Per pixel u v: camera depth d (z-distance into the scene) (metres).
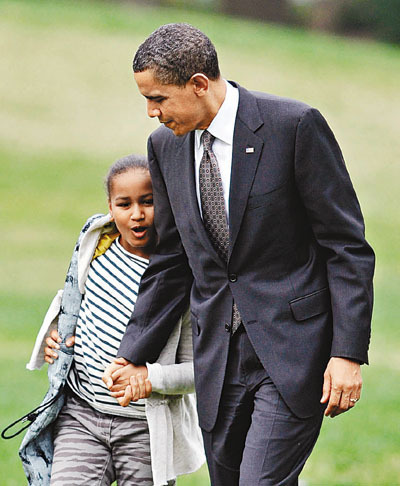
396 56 117.06
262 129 12.63
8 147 74.44
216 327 13.19
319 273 12.87
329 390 12.38
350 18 139.25
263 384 12.94
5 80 88.50
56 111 83.12
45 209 62.81
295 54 107.62
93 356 13.86
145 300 13.79
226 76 96.19
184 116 12.56
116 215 13.99
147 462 13.79
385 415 25.92
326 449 22.72
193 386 13.91
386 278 50.19
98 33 104.62
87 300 14.09
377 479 20.62
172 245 13.96
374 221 64.50
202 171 12.93
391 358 34.00
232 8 142.38
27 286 44.97
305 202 12.59
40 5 112.88
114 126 81.31
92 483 13.62
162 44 12.33
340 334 12.35
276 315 12.70
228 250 12.92
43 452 14.02
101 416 13.90
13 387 27.42
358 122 87.94
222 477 13.85
